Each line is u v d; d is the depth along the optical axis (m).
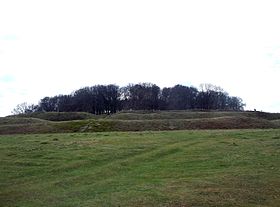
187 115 97.44
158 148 38.78
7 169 30.89
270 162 31.50
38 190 24.92
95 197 22.56
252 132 50.16
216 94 192.88
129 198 21.78
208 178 26.28
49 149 38.41
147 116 94.56
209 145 39.88
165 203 20.86
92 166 31.84
